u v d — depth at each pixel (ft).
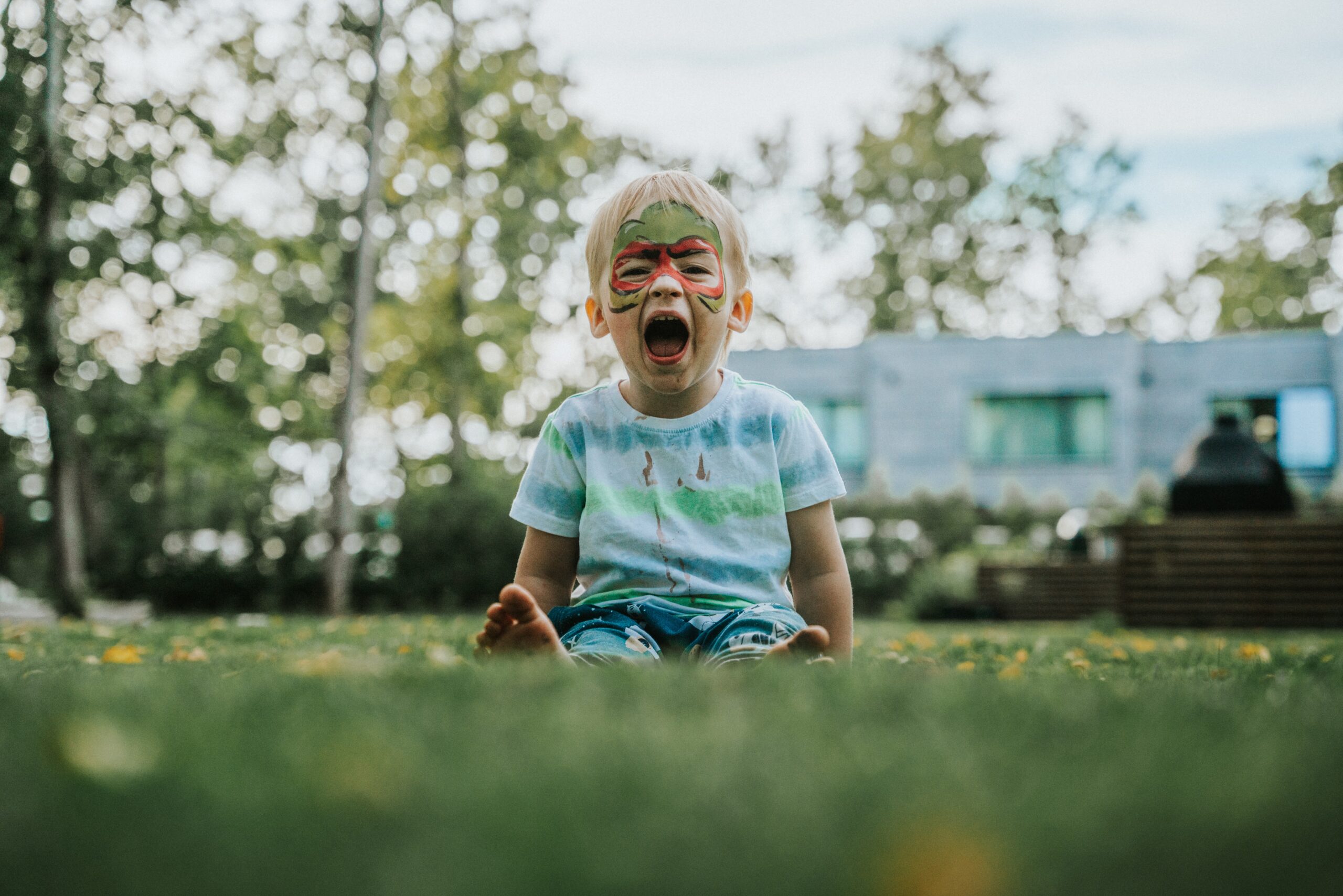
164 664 10.54
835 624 9.90
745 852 3.02
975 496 81.56
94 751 4.06
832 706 5.62
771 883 2.80
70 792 3.73
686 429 9.86
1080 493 81.00
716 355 9.95
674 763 4.07
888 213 123.13
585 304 10.48
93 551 59.52
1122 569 32.42
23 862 3.00
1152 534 32.19
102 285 46.29
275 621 32.45
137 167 42.45
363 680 6.70
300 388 72.23
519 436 77.05
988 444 82.38
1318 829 3.18
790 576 10.21
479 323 69.92
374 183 50.06
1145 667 11.76
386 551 56.90
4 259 42.80
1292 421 81.15
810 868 2.89
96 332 48.52
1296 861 2.94
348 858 3.00
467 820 3.34
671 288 9.63
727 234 10.15
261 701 5.71
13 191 41.39
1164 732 4.88
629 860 2.94
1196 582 31.89
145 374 53.31
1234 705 6.20
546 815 3.37
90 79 41.52
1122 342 81.25
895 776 3.85
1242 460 34.27
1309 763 4.13
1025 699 6.00
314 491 70.38
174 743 4.43
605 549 9.57
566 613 9.32
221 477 72.02
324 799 3.54
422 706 5.56
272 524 57.31
